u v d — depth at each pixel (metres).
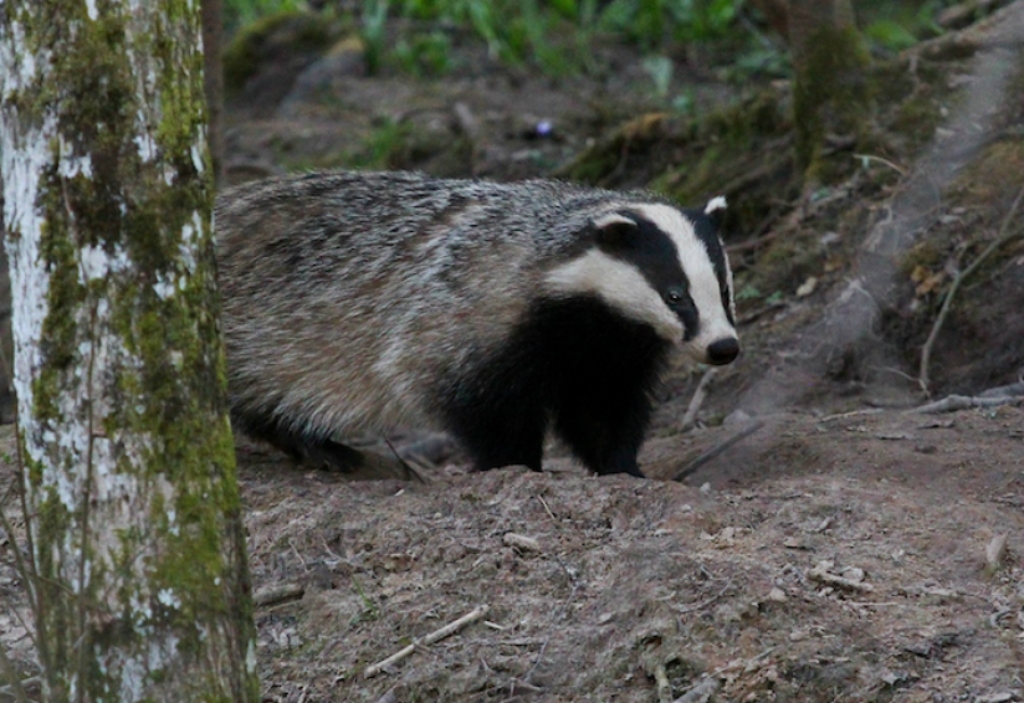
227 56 26.27
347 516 9.86
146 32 6.29
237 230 12.17
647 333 11.07
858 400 13.95
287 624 9.09
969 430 11.59
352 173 12.48
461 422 11.47
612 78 26.22
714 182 17.89
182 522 6.50
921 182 15.39
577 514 9.65
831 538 9.24
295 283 11.84
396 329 11.43
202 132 6.57
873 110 16.44
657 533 9.24
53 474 6.52
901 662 7.86
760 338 15.18
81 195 6.27
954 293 14.27
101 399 6.39
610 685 8.14
